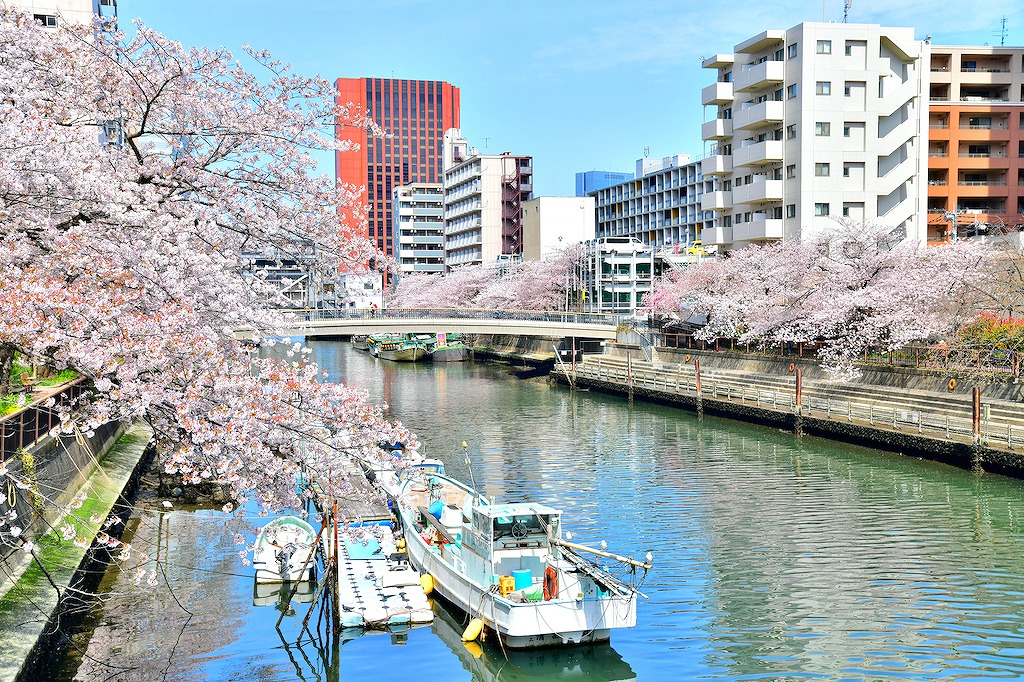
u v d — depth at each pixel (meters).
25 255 12.74
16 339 11.21
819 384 44.16
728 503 27.56
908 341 39.38
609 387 55.91
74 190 12.89
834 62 61.47
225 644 17.08
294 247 16.22
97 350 11.14
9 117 12.79
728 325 54.81
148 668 15.89
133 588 19.58
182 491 26.70
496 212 120.38
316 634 17.75
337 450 13.54
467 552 19.61
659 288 70.25
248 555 21.66
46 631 14.40
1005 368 36.16
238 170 15.41
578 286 84.75
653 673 16.23
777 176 65.00
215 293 13.65
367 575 20.83
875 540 23.53
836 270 46.12
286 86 15.68
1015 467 29.11
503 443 38.97
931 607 18.88
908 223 64.56
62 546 17.39
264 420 12.57
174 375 11.75
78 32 15.53
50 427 19.81
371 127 16.31
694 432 41.69
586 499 28.20
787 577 20.73
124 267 12.69
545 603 16.72
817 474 31.72
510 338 91.12
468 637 17.52
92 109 15.31
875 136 62.19
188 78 15.18
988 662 16.31
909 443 33.59
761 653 16.86
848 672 16.02
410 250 143.62
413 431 42.22
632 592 17.28
